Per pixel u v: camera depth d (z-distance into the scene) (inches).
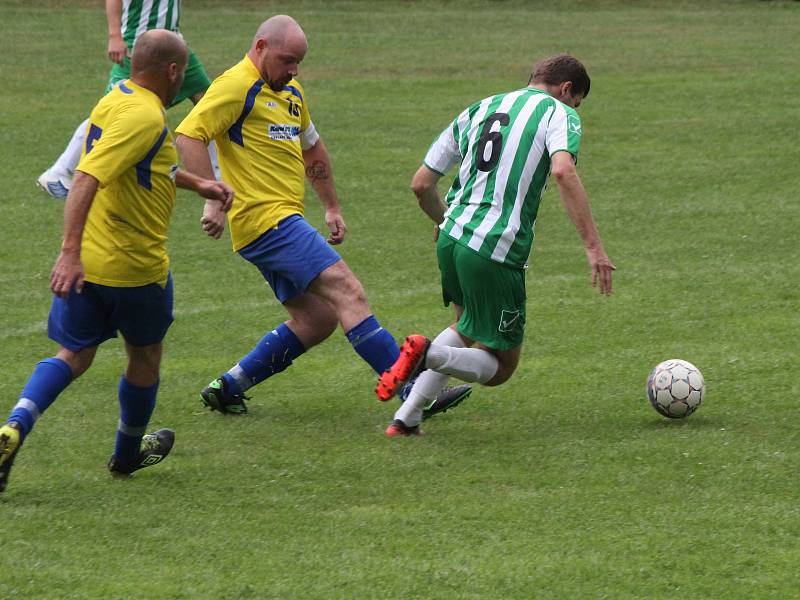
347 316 896.9
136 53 733.3
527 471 796.0
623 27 3454.7
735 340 1141.7
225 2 3681.1
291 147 926.4
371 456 832.3
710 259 1466.5
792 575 628.7
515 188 852.6
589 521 702.5
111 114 720.3
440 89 2610.7
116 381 1026.1
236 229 922.7
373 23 3437.5
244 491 758.5
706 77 2714.1
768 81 2655.0
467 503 733.9
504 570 631.8
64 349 753.0
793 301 1279.5
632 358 1088.2
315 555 652.7
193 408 964.0
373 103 2472.9
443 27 3412.9
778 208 1717.5
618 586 615.8
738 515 710.5
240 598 599.8
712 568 636.7
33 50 2920.8
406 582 617.9
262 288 1359.5
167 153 737.0
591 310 1254.3
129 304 743.7
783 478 776.3
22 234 1569.9
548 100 864.3
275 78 911.7
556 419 924.0
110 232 732.7
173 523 699.4
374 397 994.1
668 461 812.0
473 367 862.5
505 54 3024.1
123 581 617.6
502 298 863.7
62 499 740.0
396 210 1729.8
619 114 2365.9
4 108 2343.8
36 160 1973.4
